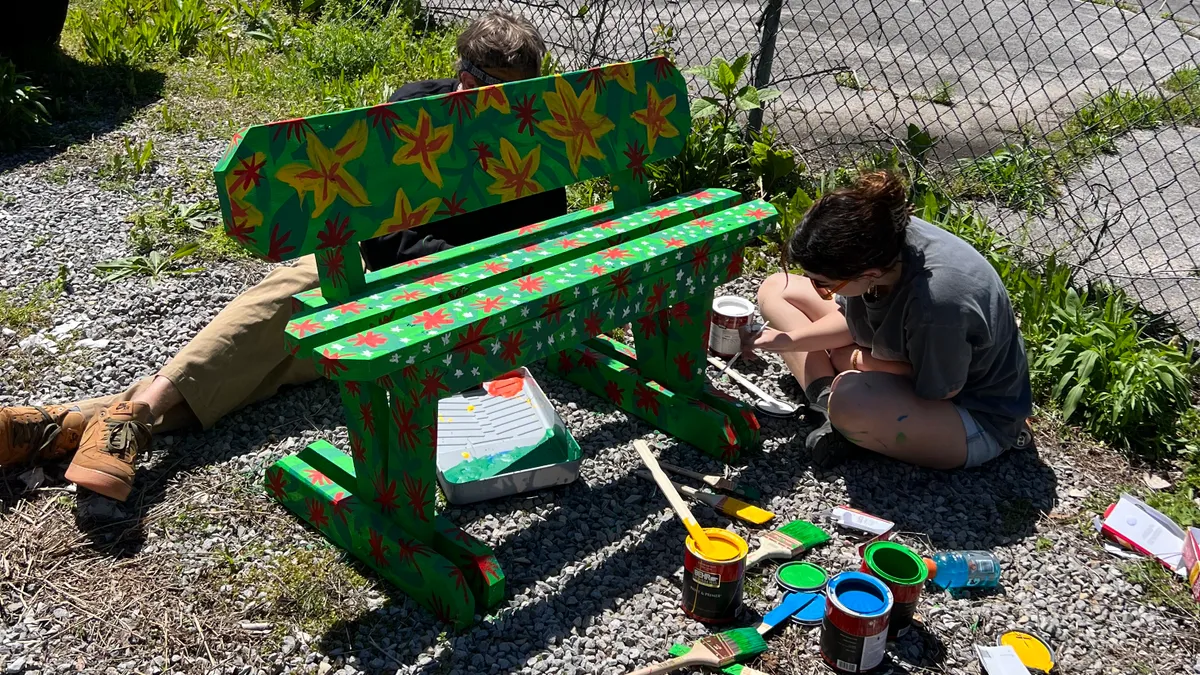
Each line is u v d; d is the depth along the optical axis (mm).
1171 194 5316
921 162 4980
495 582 2492
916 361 2877
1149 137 6141
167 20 6469
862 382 3012
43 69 5727
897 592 2432
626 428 3332
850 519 2869
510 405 3209
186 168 4926
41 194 4594
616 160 3094
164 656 2355
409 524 2553
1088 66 7668
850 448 3158
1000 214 4848
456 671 2336
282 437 3139
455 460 2955
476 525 2824
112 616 2449
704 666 2363
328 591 2562
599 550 2770
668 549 2793
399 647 2406
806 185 4863
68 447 2930
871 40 8008
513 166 2818
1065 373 3527
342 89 5875
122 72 5957
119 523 2740
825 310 3426
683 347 3209
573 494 2992
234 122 5504
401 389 2357
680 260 2865
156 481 2902
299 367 3311
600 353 3500
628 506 2953
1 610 2447
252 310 3139
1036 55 7930
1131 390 3326
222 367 3082
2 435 2775
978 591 2689
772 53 5020
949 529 2910
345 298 2443
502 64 3092
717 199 3188
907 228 2822
